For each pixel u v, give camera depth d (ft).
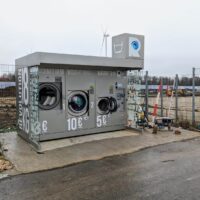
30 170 16.37
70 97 25.08
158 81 35.88
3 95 36.88
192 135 26.53
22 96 24.77
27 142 23.56
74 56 22.41
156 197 12.35
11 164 17.44
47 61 20.88
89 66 24.72
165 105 46.73
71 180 14.74
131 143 23.26
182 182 14.14
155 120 29.32
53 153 20.18
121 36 27.71
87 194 12.85
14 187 13.79
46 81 23.43
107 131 27.94
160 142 23.66
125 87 28.96
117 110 28.53
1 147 21.29
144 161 18.17
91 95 26.48
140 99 31.73
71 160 18.47
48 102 24.02
